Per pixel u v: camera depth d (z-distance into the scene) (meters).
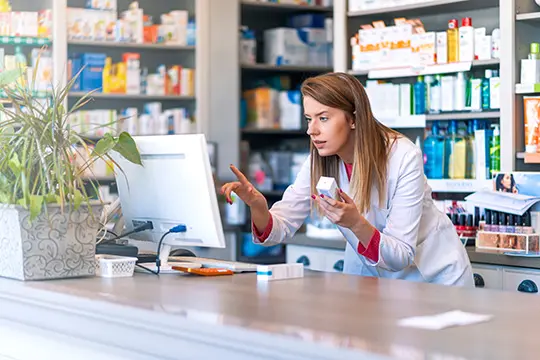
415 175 2.79
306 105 2.83
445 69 4.52
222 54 6.25
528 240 3.64
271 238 2.92
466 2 4.58
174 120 6.26
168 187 2.62
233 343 1.60
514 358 1.37
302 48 6.71
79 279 2.41
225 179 6.25
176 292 2.14
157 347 1.79
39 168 2.37
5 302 2.32
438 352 1.40
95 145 2.54
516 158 4.23
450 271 3.03
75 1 6.09
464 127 4.63
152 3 6.47
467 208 4.45
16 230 2.32
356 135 2.78
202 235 2.56
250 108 6.60
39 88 5.73
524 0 4.29
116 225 2.98
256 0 6.43
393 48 4.78
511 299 2.06
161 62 6.55
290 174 6.68
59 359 2.16
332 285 2.33
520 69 4.26
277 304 1.94
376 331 1.60
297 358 1.49
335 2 5.06
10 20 5.75
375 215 2.90
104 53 6.26
